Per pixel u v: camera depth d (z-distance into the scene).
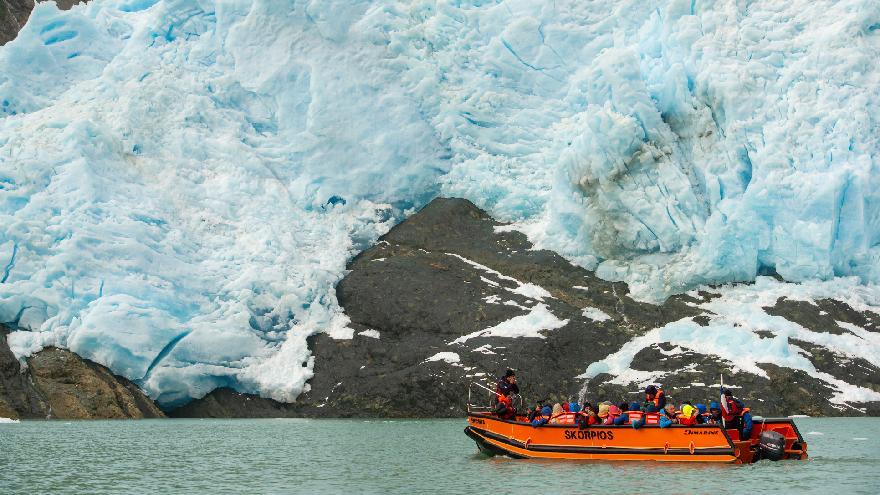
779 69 52.00
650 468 28.00
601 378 44.41
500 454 31.12
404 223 58.12
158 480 26.73
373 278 53.22
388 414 44.97
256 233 53.41
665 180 51.47
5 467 28.86
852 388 43.09
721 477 26.25
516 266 52.81
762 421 29.80
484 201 58.47
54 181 50.22
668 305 49.06
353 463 29.78
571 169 52.75
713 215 50.38
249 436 37.16
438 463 29.81
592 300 49.91
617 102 52.72
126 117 55.41
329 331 50.25
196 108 57.78
